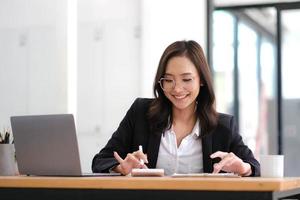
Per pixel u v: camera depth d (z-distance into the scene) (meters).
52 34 6.07
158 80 2.64
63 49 5.62
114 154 2.43
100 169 2.50
